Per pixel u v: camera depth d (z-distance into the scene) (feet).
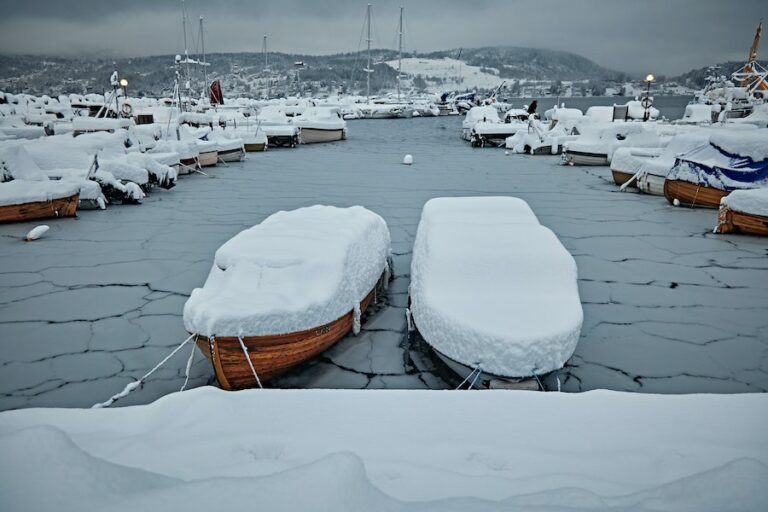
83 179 36.14
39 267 23.62
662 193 39.86
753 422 7.64
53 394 13.76
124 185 37.68
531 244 14.85
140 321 18.08
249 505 4.63
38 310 18.95
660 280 21.74
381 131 112.68
